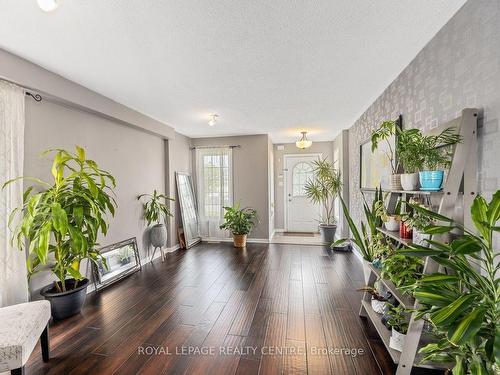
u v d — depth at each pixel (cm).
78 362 177
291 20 159
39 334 159
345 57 207
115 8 145
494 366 97
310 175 636
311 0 141
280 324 220
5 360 134
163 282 318
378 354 182
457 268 103
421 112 199
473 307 96
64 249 225
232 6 145
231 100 310
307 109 348
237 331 211
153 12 149
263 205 527
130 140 366
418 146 164
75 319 231
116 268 328
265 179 523
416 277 163
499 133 123
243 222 492
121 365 174
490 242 100
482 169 134
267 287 299
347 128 467
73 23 159
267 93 286
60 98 240
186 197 514
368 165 341
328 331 210
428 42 187
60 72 231
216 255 438
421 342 163
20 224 199
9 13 148
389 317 183
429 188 150
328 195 536
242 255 436
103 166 315
